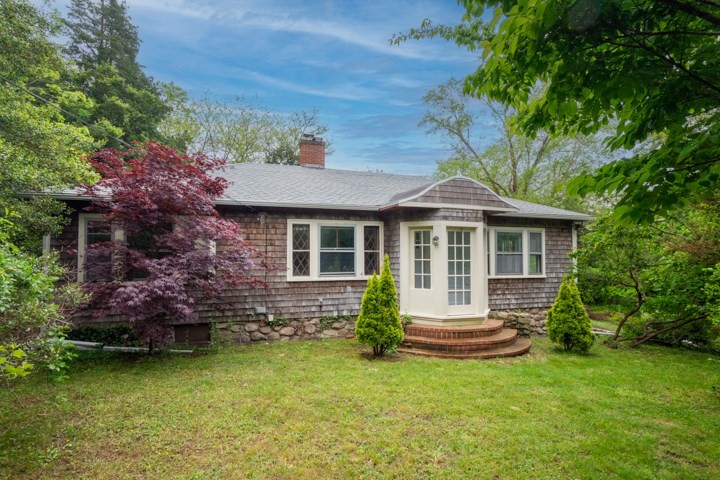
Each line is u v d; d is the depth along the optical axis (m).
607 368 6.89
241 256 7.19
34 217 6.89
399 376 6.00
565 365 7.05
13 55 8.09
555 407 4.91
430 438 3.99
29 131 7.49
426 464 3.53
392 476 3.35
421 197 8.43
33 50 8.38
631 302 10.81
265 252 8.63
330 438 3.96
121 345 7.64
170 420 4.32
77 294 4.57
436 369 6.46
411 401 4.95
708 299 7.35
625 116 2.73
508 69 2.73
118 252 6.59
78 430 4.06
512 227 10.49
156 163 6.56
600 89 2.37
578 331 8.01
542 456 3.69
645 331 9.45
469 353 7.60
